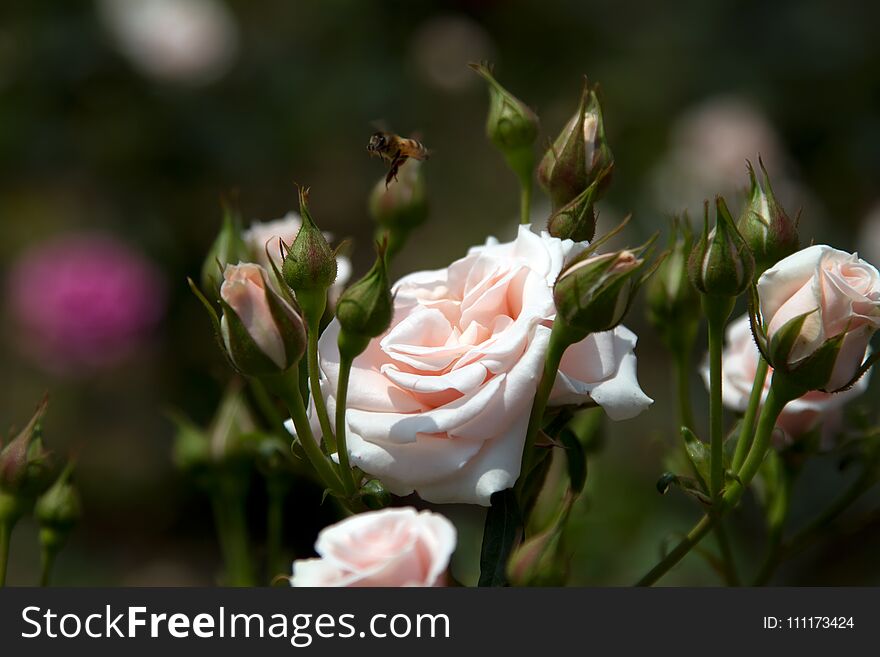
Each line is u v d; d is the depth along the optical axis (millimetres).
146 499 1806
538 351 692
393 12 1927
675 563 720
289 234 803
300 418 699
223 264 779
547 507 766
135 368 1825
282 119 1814
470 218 1927
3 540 767
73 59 1677
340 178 1919
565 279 683
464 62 1914
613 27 1867
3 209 1815
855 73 1661
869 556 1400
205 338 1815
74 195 1791
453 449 690
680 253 773
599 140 733
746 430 715
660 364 1688
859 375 699
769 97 1681
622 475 1280
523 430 693
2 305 1875
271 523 812
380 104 1865
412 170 806
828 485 1359
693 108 1727
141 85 1723
